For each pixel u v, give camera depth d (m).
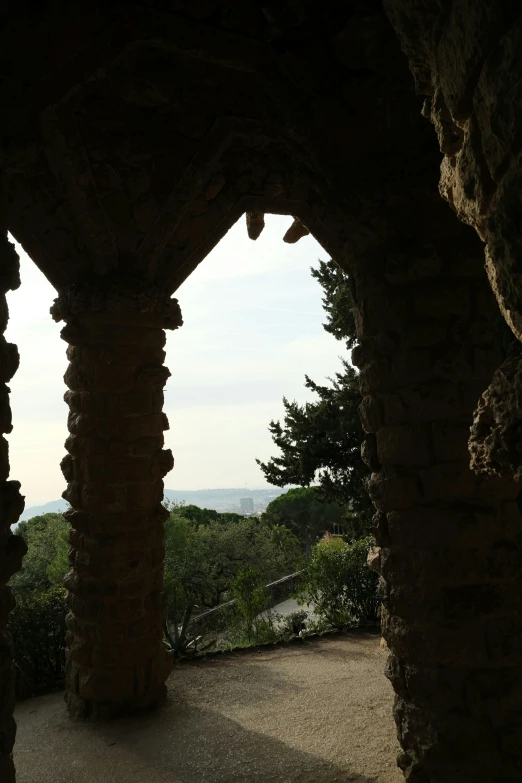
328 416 14.18
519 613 4.45
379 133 4.73
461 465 4.53
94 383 7.21
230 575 16.88
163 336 7.59
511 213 1.62
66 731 6.74
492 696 4.35
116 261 7.09
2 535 3.98
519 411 1.84
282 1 4.57
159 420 7.53
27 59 3.94
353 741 6.27
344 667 8.62
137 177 6.70
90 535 7.25
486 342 4.64
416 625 4.52
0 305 4.09
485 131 1.72
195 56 4.70
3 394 4.11
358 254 4.91
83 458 7.29
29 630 8.46
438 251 4.66
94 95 6.16
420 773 4.43
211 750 6.16
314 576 11.37
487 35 1.63
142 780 5.59
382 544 4.77
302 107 4.68
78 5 4.14
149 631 7.33
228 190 7.07
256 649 9.70
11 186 6.52
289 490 28.50
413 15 2.01
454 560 4.46
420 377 4.63
